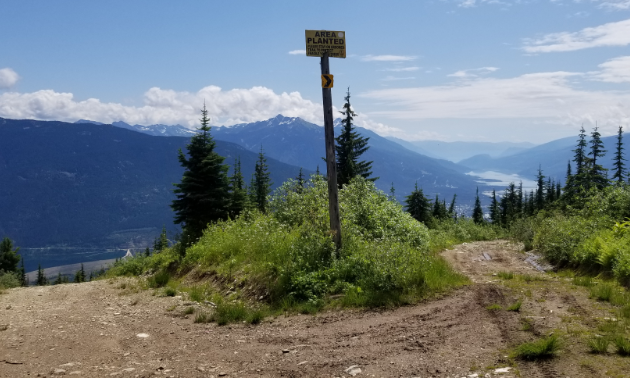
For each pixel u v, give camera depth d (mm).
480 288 8609
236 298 9641
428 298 8078
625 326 5402
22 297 11992
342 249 10195
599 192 16484
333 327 6762
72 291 13094
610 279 9148
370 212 14742
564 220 16125
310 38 10180
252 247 12031
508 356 4684
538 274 11602
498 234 34188
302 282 8789
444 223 38750
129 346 6305
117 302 10492
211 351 5902
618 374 3869
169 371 5090
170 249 19828
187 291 11195
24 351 6062
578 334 5188
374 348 5496
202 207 27109
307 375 4730
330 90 10414
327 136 10445
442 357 4910
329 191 10492
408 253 9594
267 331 6855
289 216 15031
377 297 8023
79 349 6168
